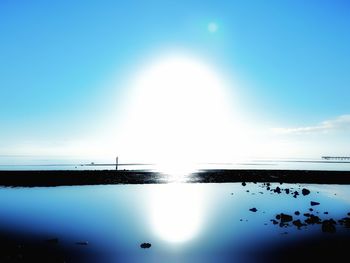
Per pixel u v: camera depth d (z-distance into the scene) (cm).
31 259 1275
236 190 3638
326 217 2170
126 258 1321
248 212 2327
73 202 2716
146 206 2547
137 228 1834
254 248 1465
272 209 2450
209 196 3128
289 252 1407
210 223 1972
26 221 1984
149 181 4441
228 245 1515
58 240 1567
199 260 1306
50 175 4775
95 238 1619
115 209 2412
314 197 3097
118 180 4453
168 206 2553
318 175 5531
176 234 1711
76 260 1280
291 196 3161
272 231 1773
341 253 1384
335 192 3497
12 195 3117
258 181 4703
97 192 3353
